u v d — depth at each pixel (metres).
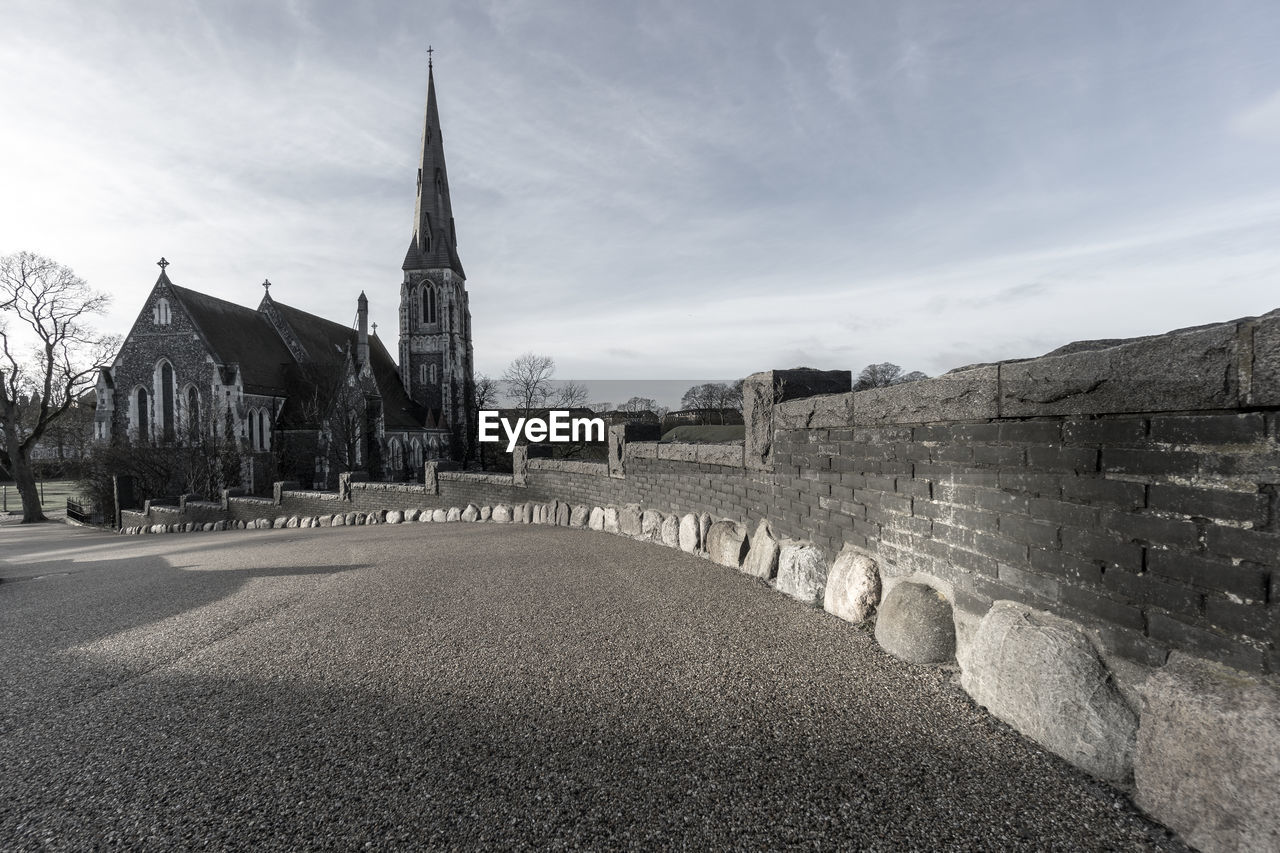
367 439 49.81
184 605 6.06
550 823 2.17
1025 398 2.78
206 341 42.62
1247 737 1.80
